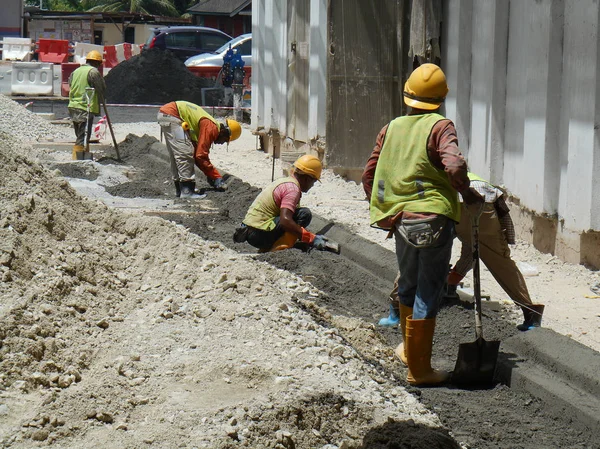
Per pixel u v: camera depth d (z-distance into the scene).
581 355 8.45
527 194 14.24
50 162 21.72
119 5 88.81
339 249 13.38
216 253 10.47
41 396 6.96
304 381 7.29
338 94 19.53
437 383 8.55
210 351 7.82
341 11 19.27
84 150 22.91
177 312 8.71
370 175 8.67
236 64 41.25
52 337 7.82
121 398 6.99
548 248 14.02
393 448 6.64
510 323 10.22
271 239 13.35
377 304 11.08
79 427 6.58
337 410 6.98
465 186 7.93
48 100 40.69
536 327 9.44
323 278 11.82
